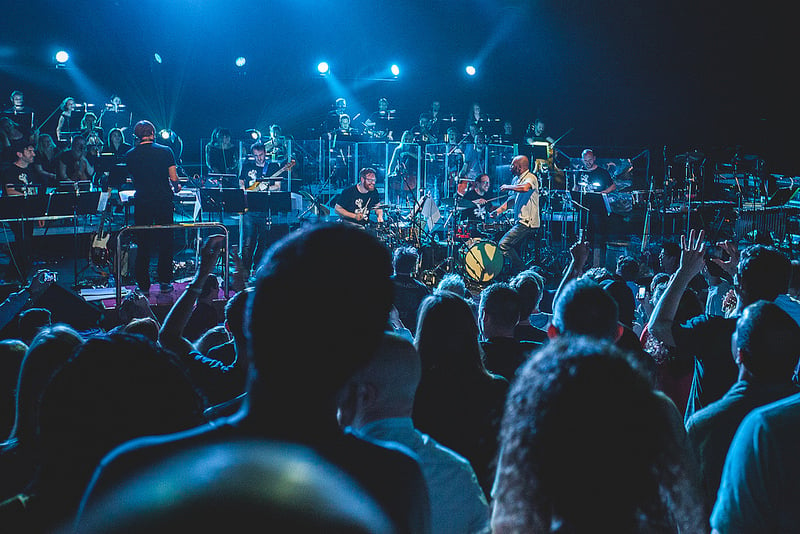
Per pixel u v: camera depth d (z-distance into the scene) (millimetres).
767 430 1782
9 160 12867
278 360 1024
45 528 1235
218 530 530
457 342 2502
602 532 1105
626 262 7176
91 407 1253
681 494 1226
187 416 1331
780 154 19219
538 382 1188
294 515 543
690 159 15031
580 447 1111
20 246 10539
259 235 11297
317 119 20672
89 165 13961
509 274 11617
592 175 13617
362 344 1056
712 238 13727
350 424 1602
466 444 2439
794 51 18875
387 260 1105
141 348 1324
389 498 1009
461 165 16234
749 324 2275
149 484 562
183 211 12977
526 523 1155
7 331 6258
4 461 1896
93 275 10922
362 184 11031
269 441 649
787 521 1772
